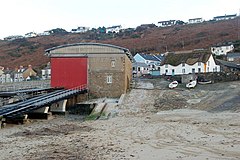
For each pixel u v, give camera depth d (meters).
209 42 130.00
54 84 48.16
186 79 54.09
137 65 91.38
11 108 31.23
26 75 105.06
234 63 80.06
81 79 47.41
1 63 139.25
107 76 46.69
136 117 34.16
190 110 36.00
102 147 20.31
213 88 46.50
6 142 22.48
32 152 19.14
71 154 18.47
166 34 165.62
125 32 192.12
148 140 22.42
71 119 36.00
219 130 25.02
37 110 35.91
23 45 174.38
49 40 189.25
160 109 37.59
